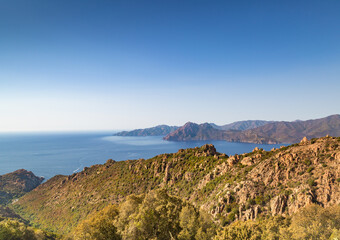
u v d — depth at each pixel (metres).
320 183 63.53
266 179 77.00
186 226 44.72
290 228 41.50
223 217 69.75
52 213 161.88
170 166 145.88
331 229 37.34
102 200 145.62
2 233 62.91
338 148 72.69
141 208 48.72
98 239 45.12
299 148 84.12
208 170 118.31
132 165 181.00
